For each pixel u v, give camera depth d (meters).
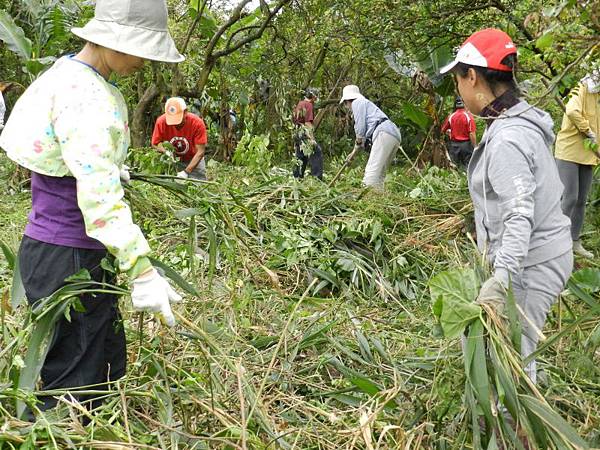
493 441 2.55
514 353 2.62
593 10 3.15
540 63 5.41
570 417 3.20
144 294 2.46
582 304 4.39
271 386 3.50
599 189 6.90
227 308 4.22
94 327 2.74
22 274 2.69
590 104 5.65
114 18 2.54
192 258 3.44
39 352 2.59
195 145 7.57
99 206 2.42
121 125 2.56
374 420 2.83
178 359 3.40
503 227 2.85
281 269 5.33
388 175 7.79
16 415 2.68
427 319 4.61
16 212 7.05
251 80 12.63
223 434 2.76
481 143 2.88
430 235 6.05
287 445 2.75
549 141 2.92
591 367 3.42
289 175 7.39
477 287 2.72
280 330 4.23
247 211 3.68
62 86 2.48
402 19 7.23
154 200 4.14
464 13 7.01
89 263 2.66
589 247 6.40
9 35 8.88
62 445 2.37
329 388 3.52
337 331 4.25
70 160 2.43
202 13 11.12
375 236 5.70
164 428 2.63
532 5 5.44
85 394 2.72
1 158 9.39
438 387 2.91
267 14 10.79
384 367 3.71
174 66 10.70
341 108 16.22
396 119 13.02
